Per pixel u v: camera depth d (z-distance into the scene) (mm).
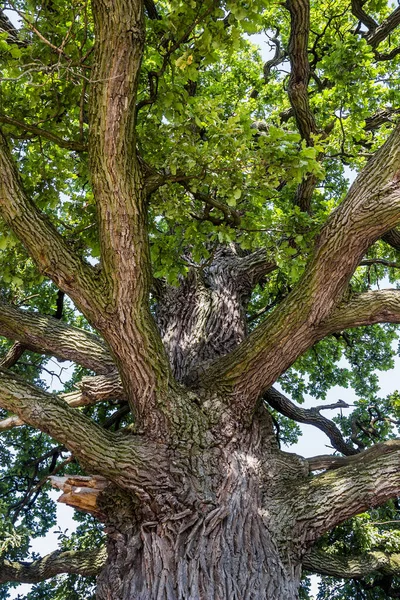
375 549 8547
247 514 5098
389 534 8570
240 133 4914
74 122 5883
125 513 5203
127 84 4152
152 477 4977
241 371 5516
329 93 6852
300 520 5172
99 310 4758
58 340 6578
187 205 5633
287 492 5430
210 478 5184
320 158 7289
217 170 5105
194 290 7535
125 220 4480
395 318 5121
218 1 4355
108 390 6367
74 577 9773
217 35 4402
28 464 9578
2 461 10586
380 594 10289
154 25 5070
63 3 4945
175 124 5219
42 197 5934
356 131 6984
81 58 4582
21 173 5832
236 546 4867
